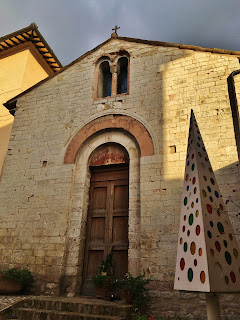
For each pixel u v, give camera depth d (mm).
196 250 2775
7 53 16031
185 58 9102
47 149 9633
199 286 2561
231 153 7379
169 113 8531
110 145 9227
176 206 7344
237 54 8477
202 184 3176
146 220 7453
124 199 8648
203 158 3471
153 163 8039
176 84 8852
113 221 8516
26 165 9641
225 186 7066
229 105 7949
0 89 14953
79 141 9312
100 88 10375
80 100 10008
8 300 6605
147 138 8438
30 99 10867
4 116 14383
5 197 9367
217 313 2836
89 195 9070
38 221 8625
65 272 7840
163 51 9531
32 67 15742
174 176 7688
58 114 10094
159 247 7066
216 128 7809
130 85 9484
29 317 5910
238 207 6742
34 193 9086
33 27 14602
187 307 6270
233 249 2844
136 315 5934
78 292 7723
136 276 7105
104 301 6648
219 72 8484
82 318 5555
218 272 2584
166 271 6770
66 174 8953
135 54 9922
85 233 8539
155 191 7691
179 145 8016
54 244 8125
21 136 10242
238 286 2615
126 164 8953
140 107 8977
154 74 9305
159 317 6223
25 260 8211
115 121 9133
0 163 13320
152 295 6621
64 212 8438
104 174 9195
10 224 8883
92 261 8211
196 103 8352
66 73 10805
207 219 2895
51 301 6309
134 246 7453
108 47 10562
